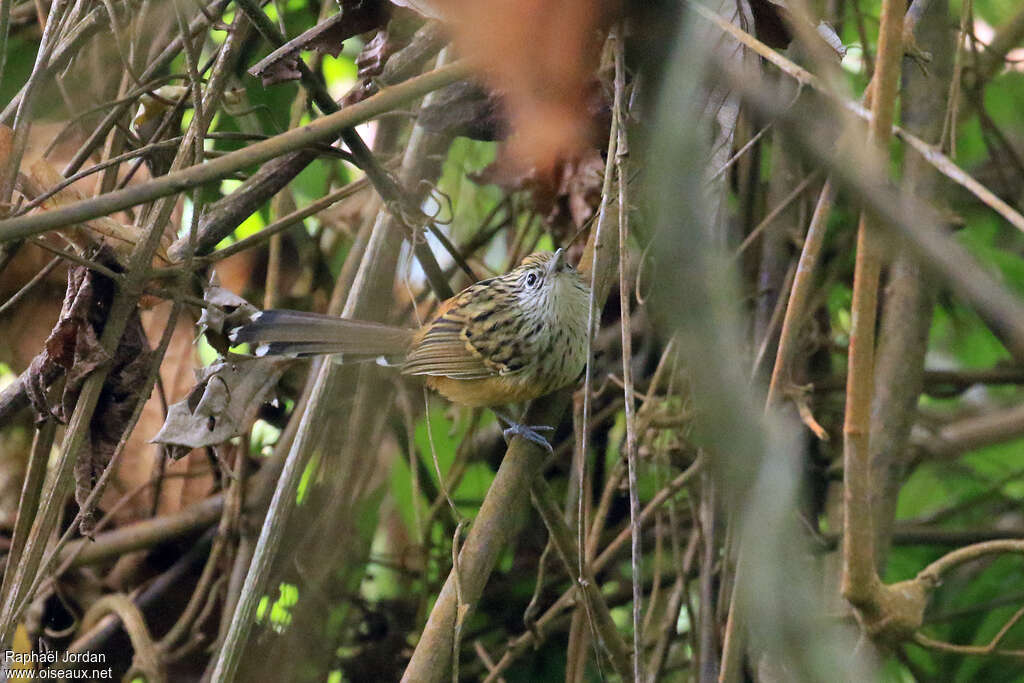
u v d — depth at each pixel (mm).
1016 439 11023
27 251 9477
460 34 5875
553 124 7027
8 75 9641
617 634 7711
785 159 9539
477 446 11023
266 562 8047
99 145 9047
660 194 2689
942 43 9016
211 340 7508
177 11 7238
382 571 11836
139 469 10602
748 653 8023
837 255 10055
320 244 10977
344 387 9516
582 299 8453
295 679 9305
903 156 8602
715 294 2641
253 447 10930
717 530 8688
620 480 9336
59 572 9594
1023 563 10516
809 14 7105
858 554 6023
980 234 11297
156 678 9398
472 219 11398
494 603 10758
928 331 9414
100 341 7168
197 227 7473
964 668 10109
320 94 7320
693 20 2961
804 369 9734
